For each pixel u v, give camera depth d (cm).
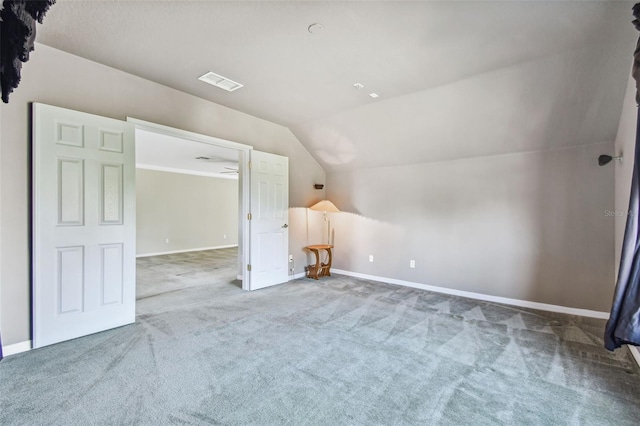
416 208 462
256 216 432
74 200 260
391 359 232
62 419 160
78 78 269
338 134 462
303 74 298
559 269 352
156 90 321
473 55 258
